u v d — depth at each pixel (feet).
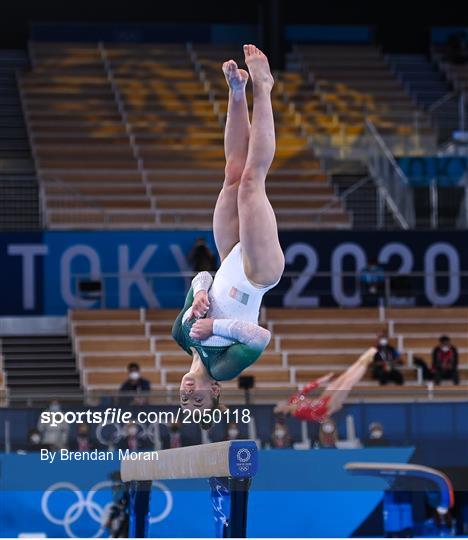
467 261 131.64
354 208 144.25
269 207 35.86
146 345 119.75
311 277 128.88
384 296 127.95
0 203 138.00
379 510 62.44
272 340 121.19
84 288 126.11
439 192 138.82
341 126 160.04
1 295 126.41
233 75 36.68
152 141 157.99
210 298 36.24
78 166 150.51
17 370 117.70
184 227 138.00
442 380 111.86
